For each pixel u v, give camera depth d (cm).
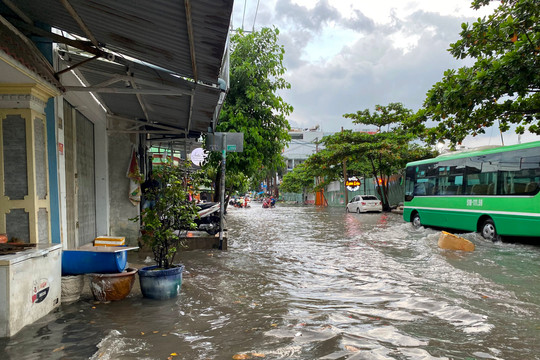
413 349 400
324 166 3300
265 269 850
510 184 1213
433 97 1159
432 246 1179
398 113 3189
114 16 438
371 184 3959
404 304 567
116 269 556
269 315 516
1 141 500
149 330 450
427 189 1669
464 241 1107
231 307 554
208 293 629
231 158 1447
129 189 1041
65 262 553
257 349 397
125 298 582
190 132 1325
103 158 993
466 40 1113
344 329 461
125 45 540
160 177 629
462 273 785
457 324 480
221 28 402
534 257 977
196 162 1363
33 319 458
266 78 1563
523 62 952
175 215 622
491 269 830
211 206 1314
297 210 3953
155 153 1831
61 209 584
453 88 1090
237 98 1517
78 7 443
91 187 938
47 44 587
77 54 674
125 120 1041
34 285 458
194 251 1112
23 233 505
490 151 1304
